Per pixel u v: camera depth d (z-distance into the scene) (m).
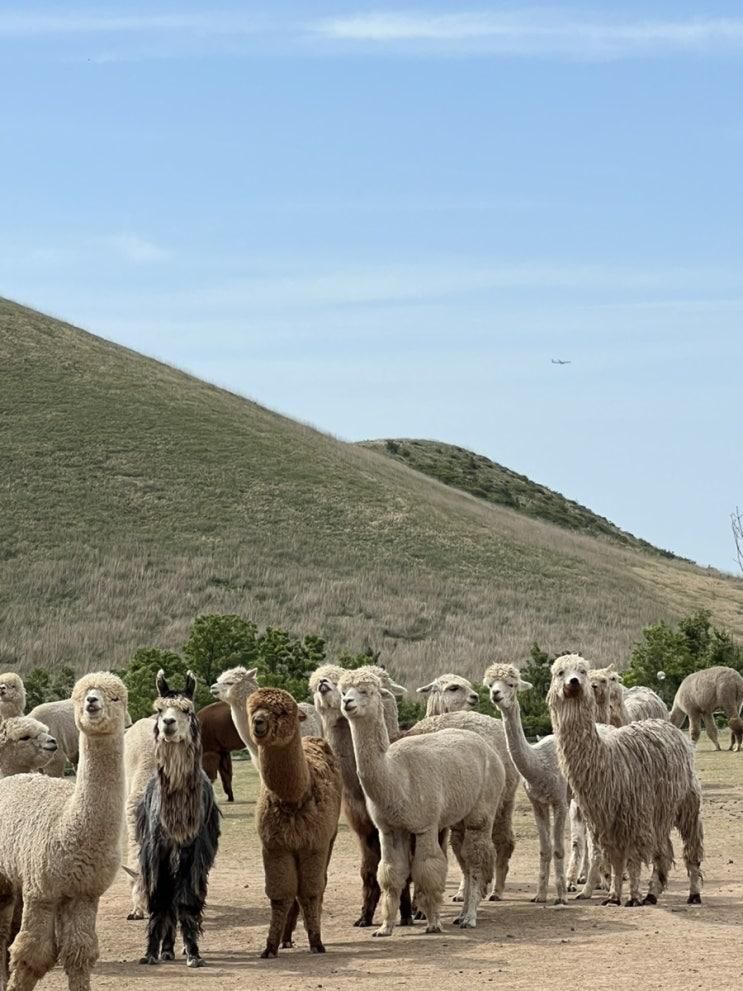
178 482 71.19
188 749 10.47
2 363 81.38
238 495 71.19
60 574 59.12
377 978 9.52
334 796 11.13
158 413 79.75
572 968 9.60
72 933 8.51
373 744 11.28
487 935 11.25
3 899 9.27
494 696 13.02
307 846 10.76
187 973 9.98
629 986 8.89
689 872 12.72
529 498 113.56
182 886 10.49
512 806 13.56
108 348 91.19
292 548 65.69
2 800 8.97
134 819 12.29
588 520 113.88
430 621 59.94
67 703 18.39
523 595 66.12
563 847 13.12
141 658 33.19
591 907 12.58
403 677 51.31
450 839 12.81
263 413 90.31
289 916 11.17
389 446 115.94
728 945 10.32
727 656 39.06
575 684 12.23
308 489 74.19
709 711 29.61
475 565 69.44
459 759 11.95
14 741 11.35
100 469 70.94
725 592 85.56
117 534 64.06
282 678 30.78
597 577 73.69
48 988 9.60
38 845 8.52
